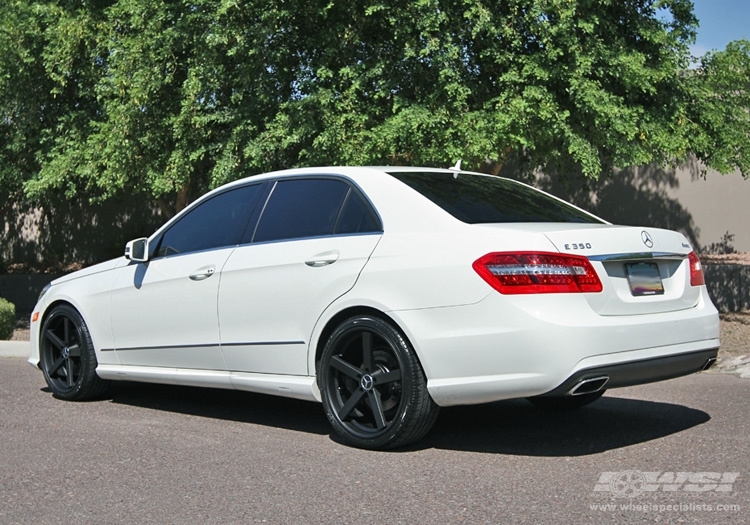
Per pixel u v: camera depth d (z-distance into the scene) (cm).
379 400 521
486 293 476
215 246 625
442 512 404
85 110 1361
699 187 1745
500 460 500
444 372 489
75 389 704
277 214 596
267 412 661
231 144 1092
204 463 502
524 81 1052
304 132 1048
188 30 1134
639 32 1140
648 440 543
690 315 529
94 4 1291
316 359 551
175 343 635
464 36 1076
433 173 587
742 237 1733
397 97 1057
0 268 2100
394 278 509
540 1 1043
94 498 436
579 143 1060
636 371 489
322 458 510
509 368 471
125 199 2044
